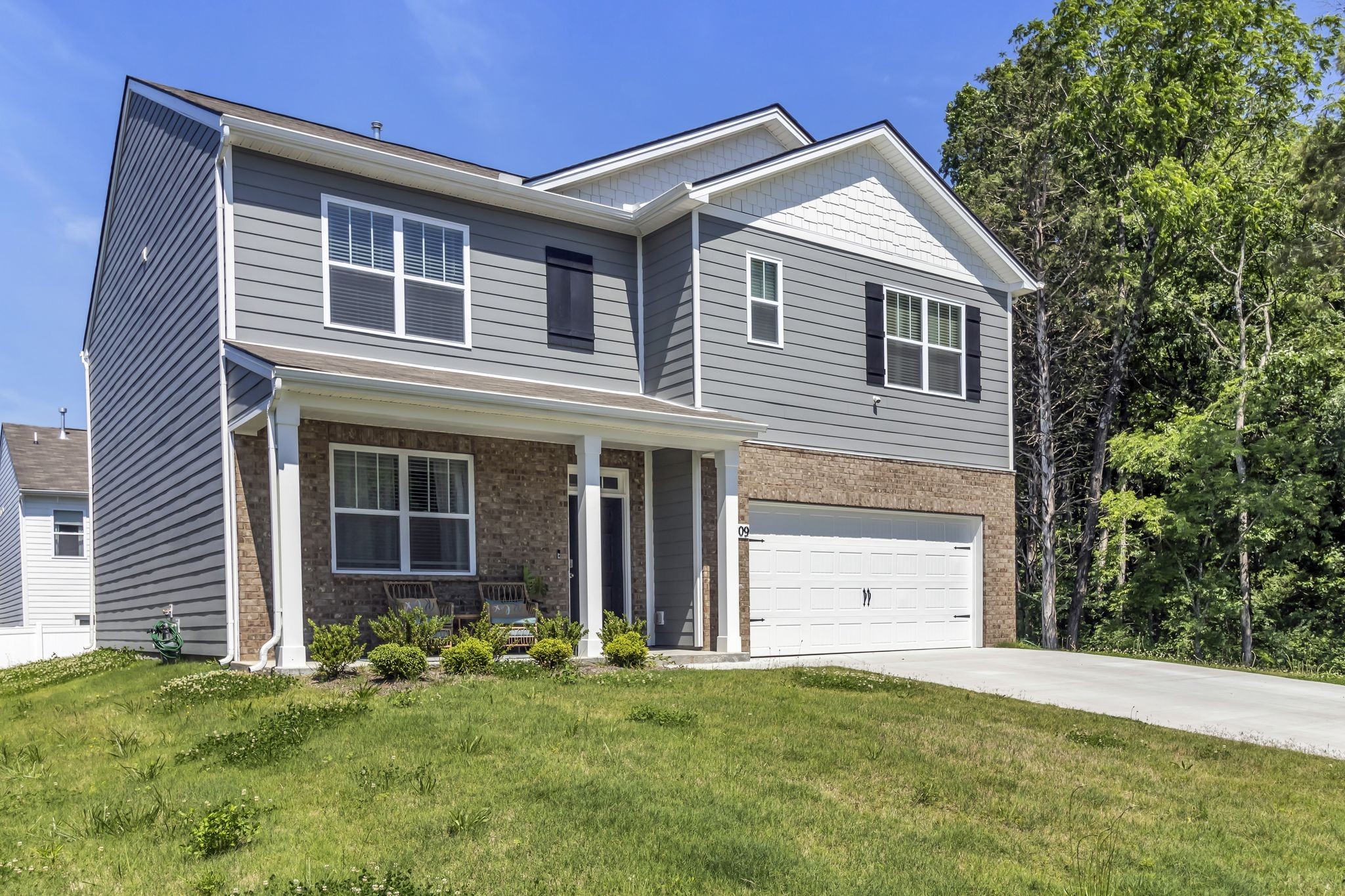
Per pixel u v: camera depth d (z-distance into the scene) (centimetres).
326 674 954
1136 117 2122
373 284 1251
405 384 1028
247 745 695
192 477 1250
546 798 590
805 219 1520
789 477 1455
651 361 1462
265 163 1188
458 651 1002
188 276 1279
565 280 1421
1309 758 816
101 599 1919
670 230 1441
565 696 877
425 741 702
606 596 1414
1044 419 2409
